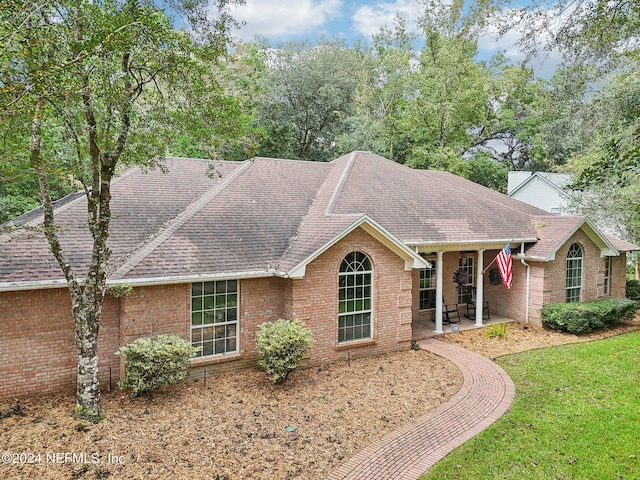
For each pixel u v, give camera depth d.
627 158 7.90
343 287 13.69
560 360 13.91
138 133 9.12
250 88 29.77
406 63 37.59
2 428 8.72
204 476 7.40
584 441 8.86
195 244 12.70
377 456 8.22
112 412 9.66
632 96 11.11
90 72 7.84
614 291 21.80
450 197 20.02
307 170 19.61
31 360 10.46
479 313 17.84
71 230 12.27
